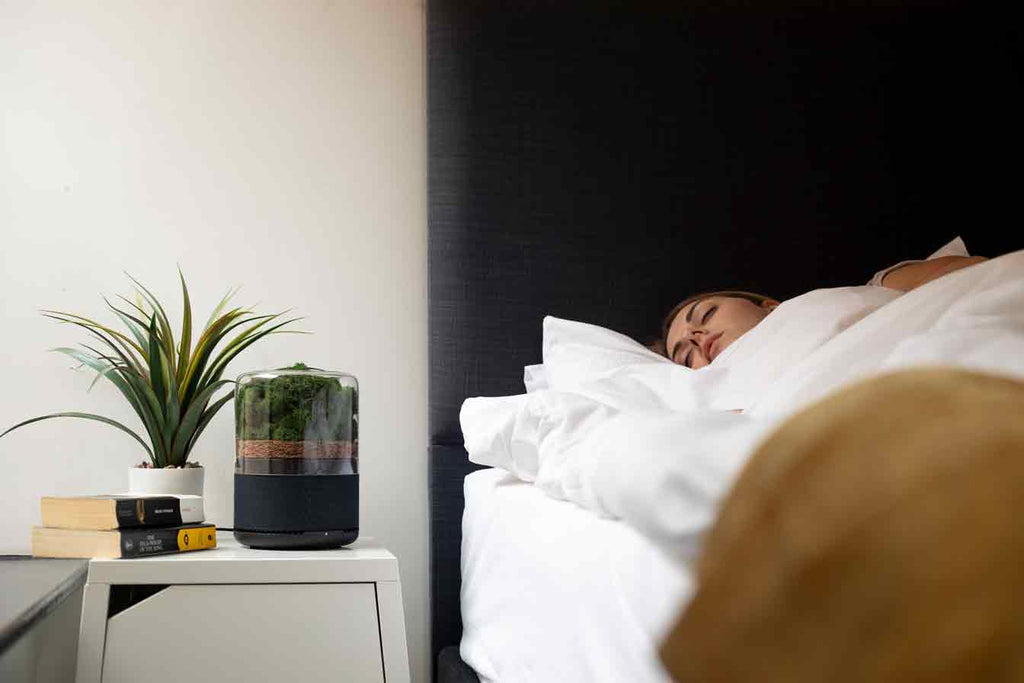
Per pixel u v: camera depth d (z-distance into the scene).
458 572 2.02
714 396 1.59
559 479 1.28
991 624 0.28
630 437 0.90
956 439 0.32
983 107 2.32
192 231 2.11
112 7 2.12
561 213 2.13
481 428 1.71
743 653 0.32
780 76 2.26
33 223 2.06
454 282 2.08
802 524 0.32
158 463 1.89
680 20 2.23
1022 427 0.31
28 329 2.04
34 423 2.02
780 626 0.31
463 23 2.14
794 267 2.21
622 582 0.87
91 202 2.08
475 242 2.09
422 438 2.15
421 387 2.16
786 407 1.31
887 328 1.37
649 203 2.17
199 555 1.57
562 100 2.16
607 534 0.99
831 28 2.29
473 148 2.11
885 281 2.05
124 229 2.09
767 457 0.35
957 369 0.37
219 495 2.06
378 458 2.14
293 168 2.16
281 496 1.66
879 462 0.32
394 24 2.22
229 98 2.15
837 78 2.28
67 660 1.69
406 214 2.19
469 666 1.70
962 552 0.29
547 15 2.18
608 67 2.19
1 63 2.08
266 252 2.13
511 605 1.38
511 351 2.08
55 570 1.47
